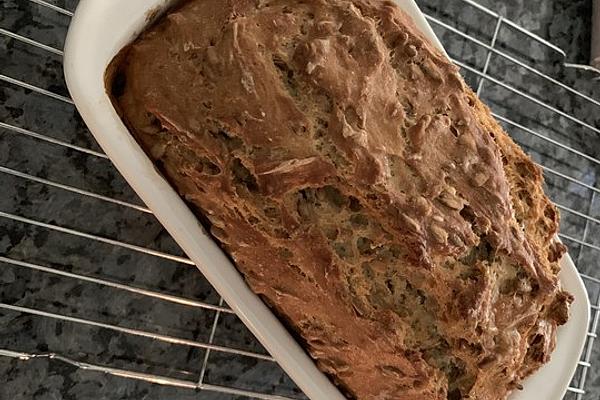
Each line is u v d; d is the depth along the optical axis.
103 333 0.47
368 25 0.43
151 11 0.42
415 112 0.43
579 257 0.62
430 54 0.44
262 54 0.41
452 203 0.42
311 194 0.41
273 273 0.42
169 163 0.42
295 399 0.51
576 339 0.50
